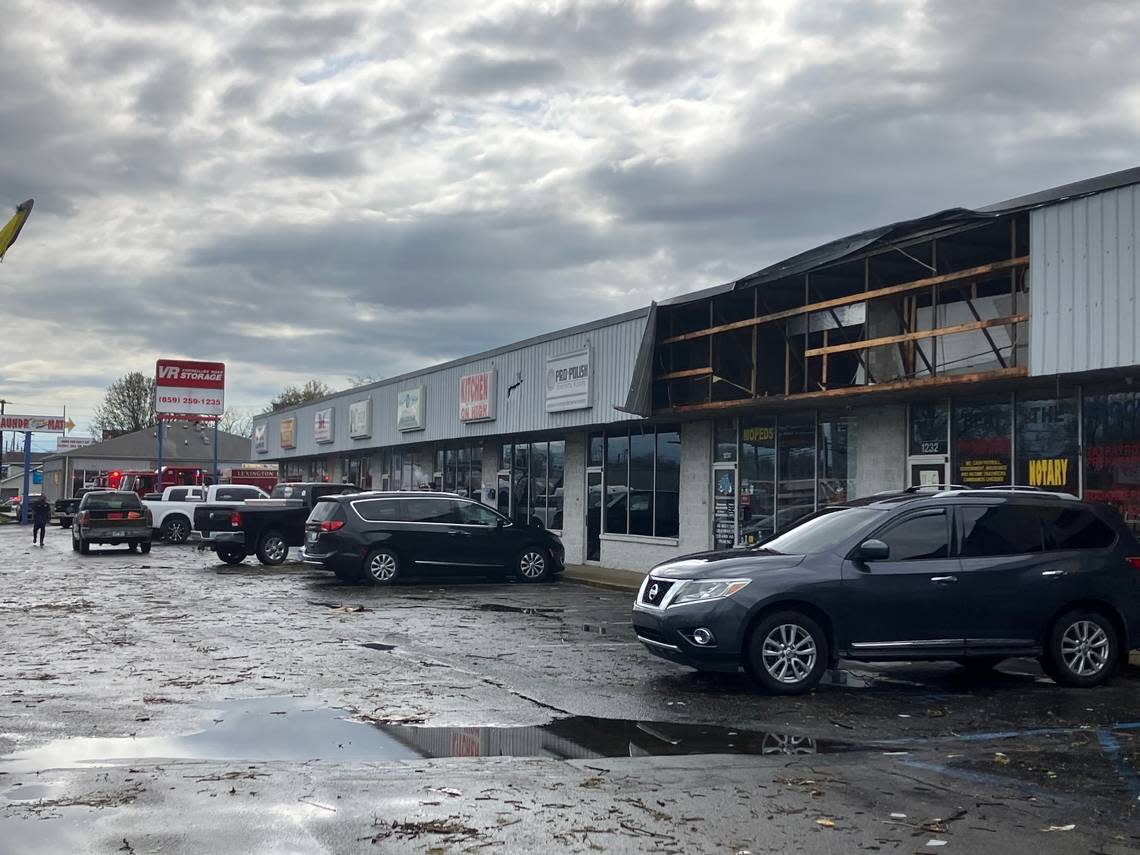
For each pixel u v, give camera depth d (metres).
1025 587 10.29
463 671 10.79
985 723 8.62
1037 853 5.36
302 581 21.88
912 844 5.47
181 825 5.57
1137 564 10.68
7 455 132.88
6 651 11.99
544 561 22.16
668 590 10.18
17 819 5.65
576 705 9.12
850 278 17.98
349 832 5.49
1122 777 6.88
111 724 8.15
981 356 15.69
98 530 32.06
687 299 20.38
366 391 39.56
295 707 8.84
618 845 5.36
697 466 22.33
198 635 13.43
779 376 19.73
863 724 8.53
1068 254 12.84
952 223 14.52
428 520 21.25
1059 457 14.65
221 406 65.38
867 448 17.86
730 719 8.65
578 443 27.28
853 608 9.94
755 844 5.42
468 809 5.93
